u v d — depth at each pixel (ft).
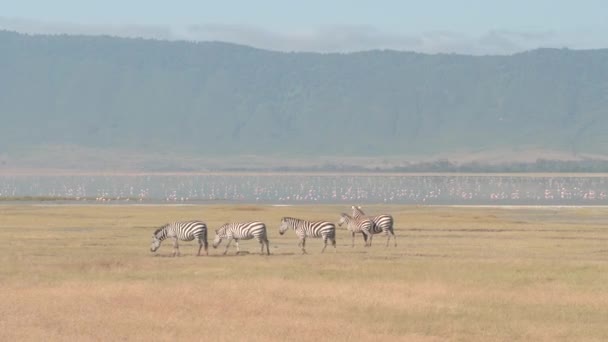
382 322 240.12
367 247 450.30
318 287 291.99
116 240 485.15
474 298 276.62
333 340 215.72
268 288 288.71
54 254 403.34
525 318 247.70
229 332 223.10
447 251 426.92
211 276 321.32
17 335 214.48
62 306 255.70
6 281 305.94
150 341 212.02
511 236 536.42
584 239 513.04
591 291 291.17
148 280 310.04
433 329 232.73
